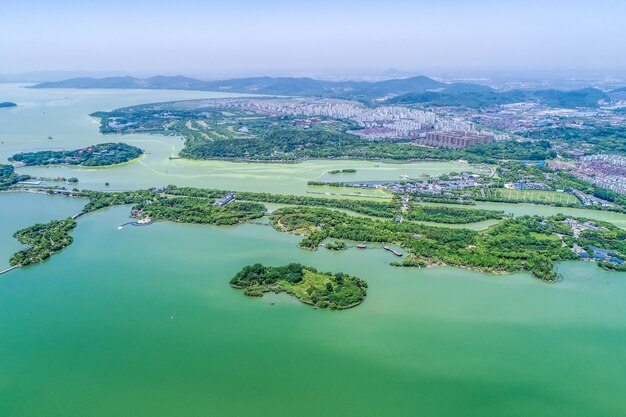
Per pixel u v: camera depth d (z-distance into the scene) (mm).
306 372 139125
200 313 168625
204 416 123000
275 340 153375
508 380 137625
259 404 127062
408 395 131000
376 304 175125
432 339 154625
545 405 128750
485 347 151500
